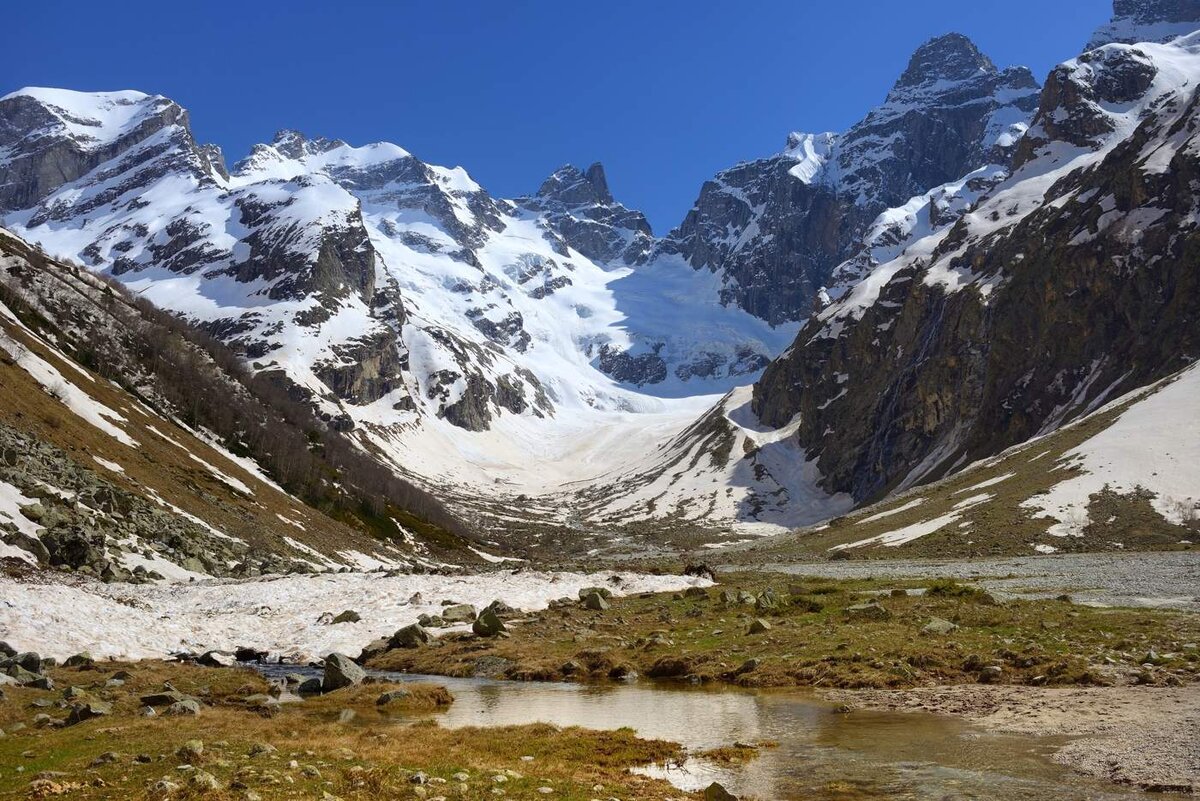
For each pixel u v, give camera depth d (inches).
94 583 2447.1
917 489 7224.4
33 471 3078.2
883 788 871.7
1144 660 1446.9
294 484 6427.2
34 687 1314.0
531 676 1673.2
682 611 2386.8
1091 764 928.3
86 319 7037.4
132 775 839.7
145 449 4616.1
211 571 3272.6
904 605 2156.7
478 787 860.6
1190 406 5703.7
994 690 1346.0
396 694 1382.9
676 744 1072.8
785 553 6210.6
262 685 1465.3
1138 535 4466.0
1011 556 4507.9
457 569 4192.9
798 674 1535.4
